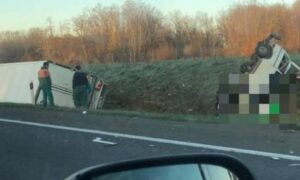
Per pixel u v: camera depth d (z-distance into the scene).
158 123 14.21
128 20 63.34
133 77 31.98
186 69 30.56
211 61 30.58
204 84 27.50
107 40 64.44
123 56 63.19
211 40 58.12
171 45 61.72
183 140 11.41
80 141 11.66
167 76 30.50
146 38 62.69
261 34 51.03
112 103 29.39
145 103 28.39
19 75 26.09
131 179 2.97
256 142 10.93
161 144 11.00
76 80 23.27
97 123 14.62
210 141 11.20
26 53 77.38
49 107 20.06
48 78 21.59
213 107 24.73
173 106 26.81
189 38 60.84
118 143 11.27
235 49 52.53
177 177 3.08
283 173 8.18
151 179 3.02
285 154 9.62
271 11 51.47
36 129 13.79
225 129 12.90
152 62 34.66
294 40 49.09
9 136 12.66
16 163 9.45
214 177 3.16
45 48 71.75
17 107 20.56
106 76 33.47
